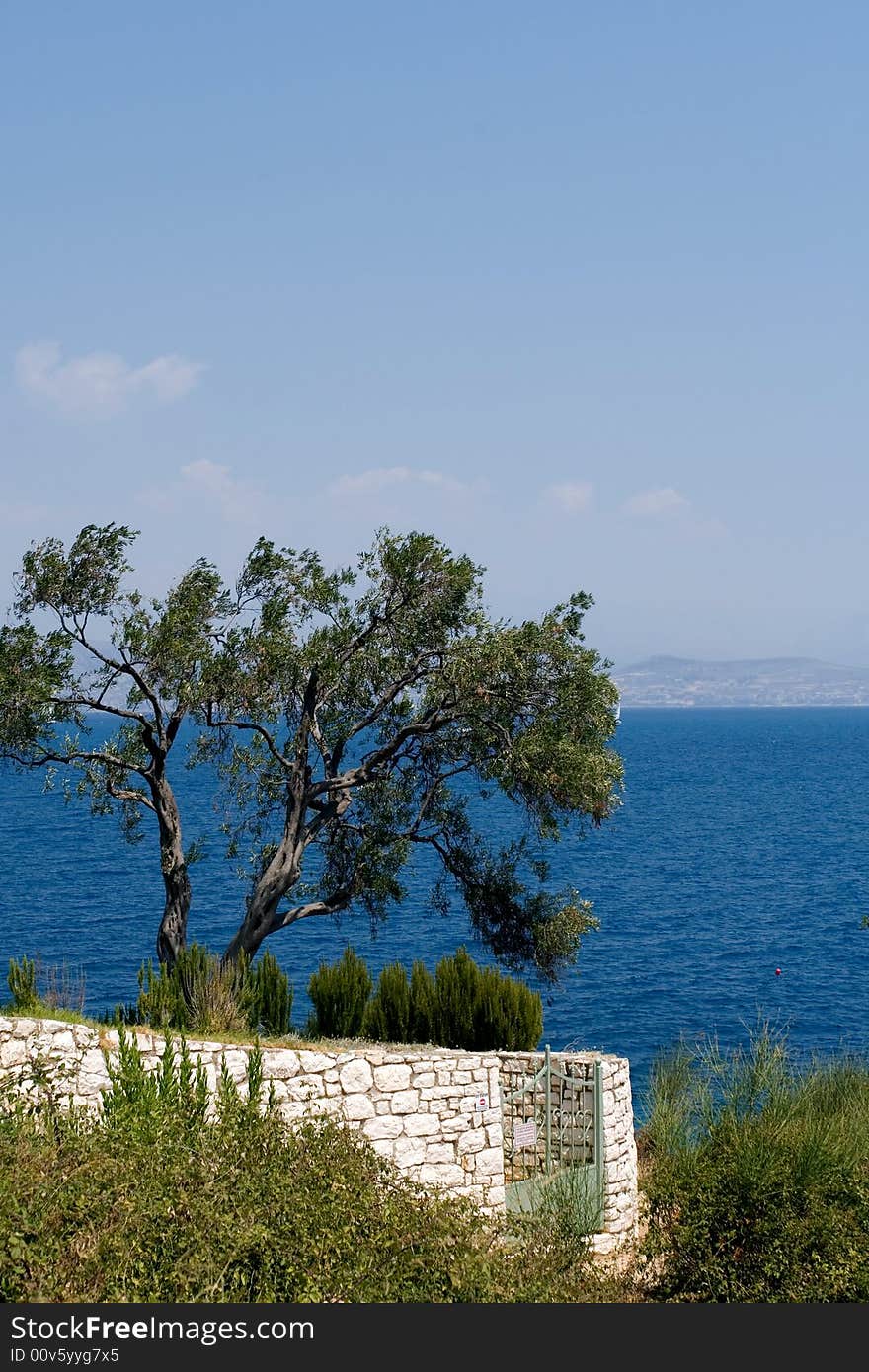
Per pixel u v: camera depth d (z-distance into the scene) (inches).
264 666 1098.7
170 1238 508.7
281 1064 779.4
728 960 2138.3
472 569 1142.3
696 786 6446.9
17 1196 503.2
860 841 3971.5
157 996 847.7
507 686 1119.0
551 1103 886.4
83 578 1075.9
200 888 2738.7
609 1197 855.1
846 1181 741.9
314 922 2381.9
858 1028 1689.2
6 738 1057.5
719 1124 802.2
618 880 3154.5
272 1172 568.7
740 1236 694.5
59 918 2353.6
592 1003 1819.6
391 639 1157.7
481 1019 986.7
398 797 1227.2
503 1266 592.7
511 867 1218.0
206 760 1184.8
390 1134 802.8
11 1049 697.6
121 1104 715.4
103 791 1160.8
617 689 1138.7
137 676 1088.2
